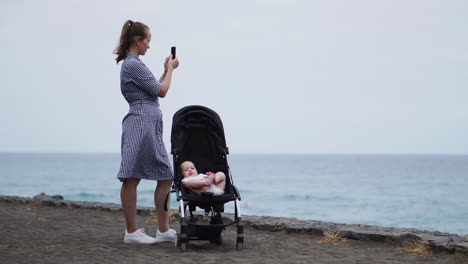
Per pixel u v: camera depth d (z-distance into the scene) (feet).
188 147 18.89
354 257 16.40
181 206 17.02
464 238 17.97
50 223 24.53
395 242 18.63
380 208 100.12
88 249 16.83
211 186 17.33
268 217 25.40
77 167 363.15
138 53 18.38
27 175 240.73
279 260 15.56
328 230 21.06
